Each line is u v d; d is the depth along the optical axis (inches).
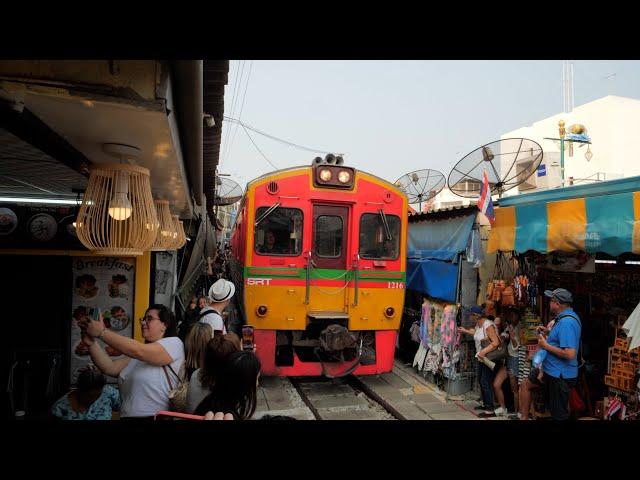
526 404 194.2
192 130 115.5
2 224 173.5
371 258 263.6
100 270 183.9
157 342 109.6
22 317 174.4
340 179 259.0
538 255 231.3
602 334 219.0
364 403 240.2
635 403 179.3
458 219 267.9
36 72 67.2
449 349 250.2
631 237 157.6
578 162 644.1
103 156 105.3
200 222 327.3
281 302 250.5
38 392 170.4
